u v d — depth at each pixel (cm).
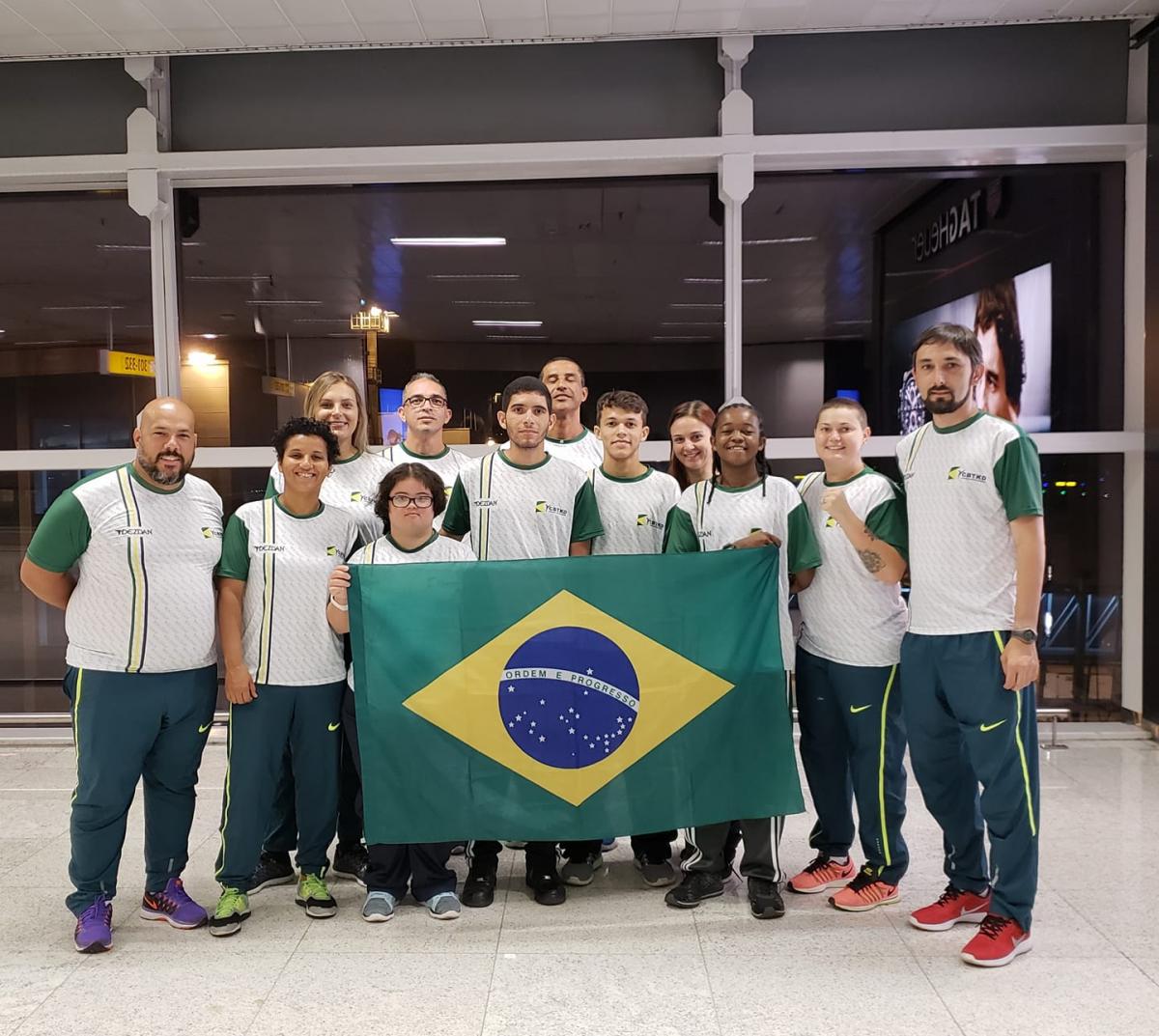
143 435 240
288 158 439
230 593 254
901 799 264
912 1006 208
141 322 475
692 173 456
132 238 471
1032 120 438
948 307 459
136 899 274
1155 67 419
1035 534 226
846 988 216
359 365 473
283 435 254
